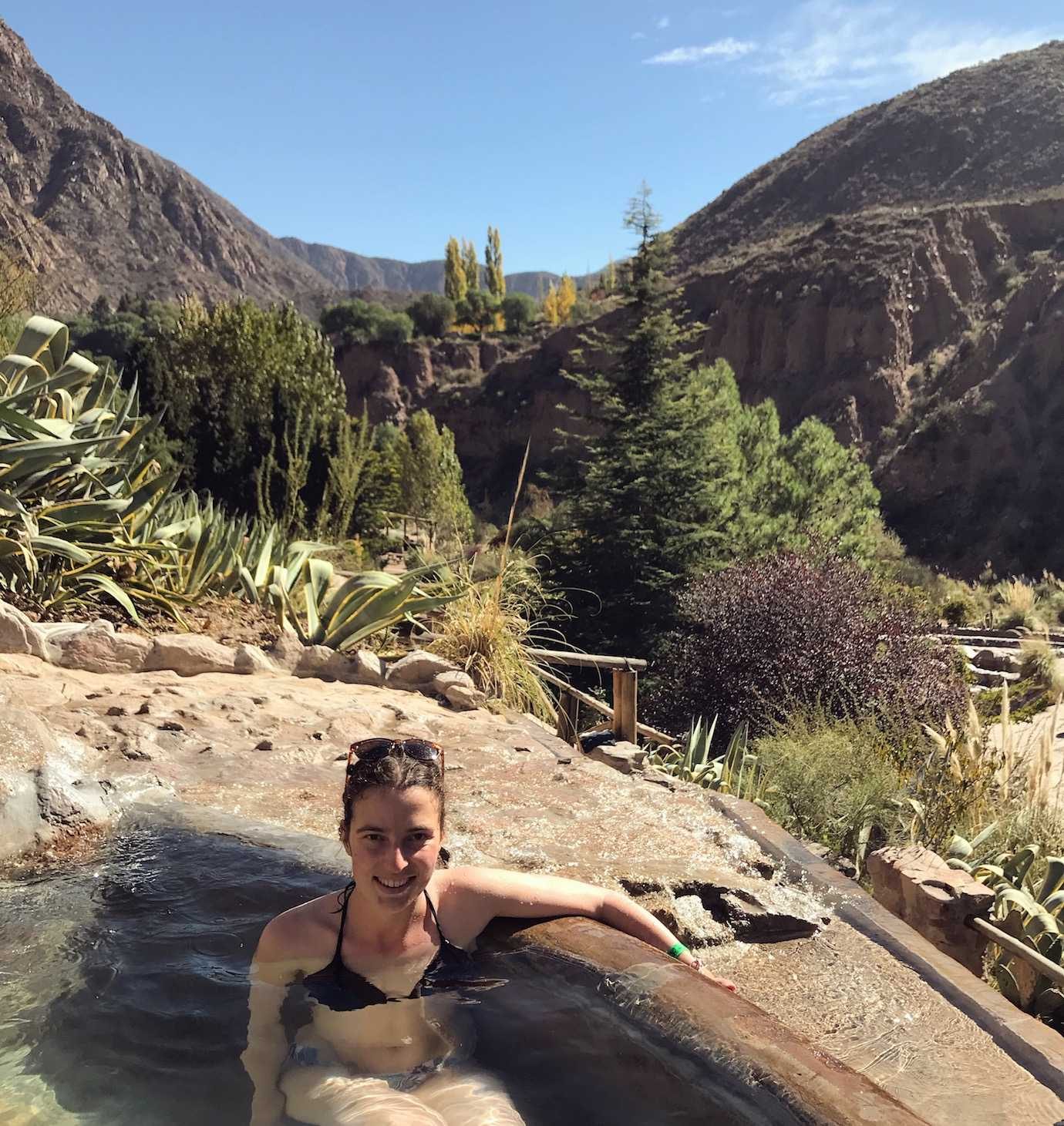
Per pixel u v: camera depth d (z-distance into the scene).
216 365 20.09
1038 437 52.03
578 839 3.95
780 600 12.20
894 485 53.81
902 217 68.31
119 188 189.88
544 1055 2.08
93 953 2.64
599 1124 1.85
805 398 62.84
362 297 188.88
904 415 58.59
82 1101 1.96
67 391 8.48
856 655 11.44
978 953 4.25
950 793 6.54
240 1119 1.91
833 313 63.81
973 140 91.50
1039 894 5.02
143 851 3.41
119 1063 2.10
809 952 3.24
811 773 6.82
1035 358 54.38
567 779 4.82
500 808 4.33
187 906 2.96
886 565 29.94
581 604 19.73
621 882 3.49
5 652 5.96
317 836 3.55
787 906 3.44
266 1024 2.27
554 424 75.50
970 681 15.57
